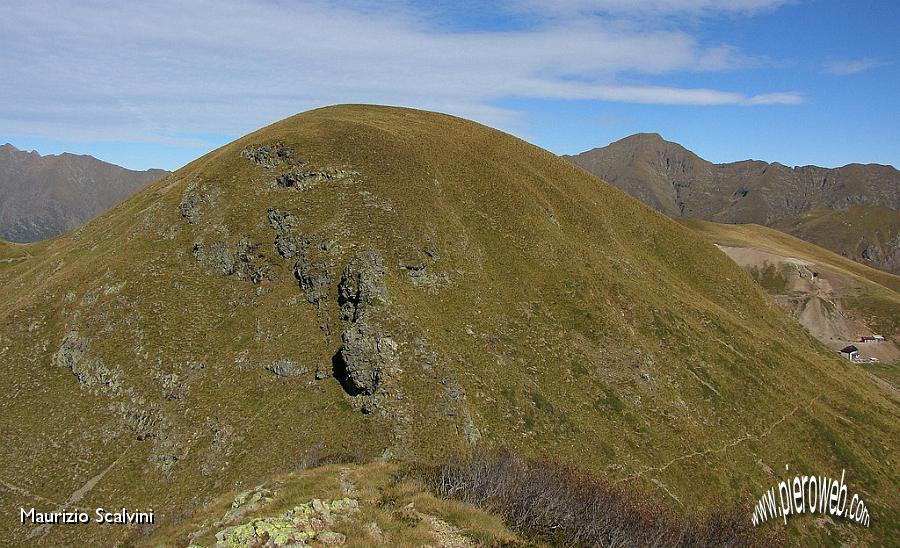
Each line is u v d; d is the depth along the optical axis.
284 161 86.75
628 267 97.06
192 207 83.38
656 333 83.12
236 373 63.84
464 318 70.56
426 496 26.56
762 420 76.38
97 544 49.31
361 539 21.48
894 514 69.50
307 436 54.50
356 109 116.19
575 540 26.05
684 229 122.50
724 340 89.44
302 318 67.50
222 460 55.00
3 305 84.06
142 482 55.06
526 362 69.19
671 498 58.44
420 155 92.25
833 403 86.31
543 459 50.44
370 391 56.78
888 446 80.69
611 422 65.69
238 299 72.88
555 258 86.88
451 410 56.28
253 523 22.39
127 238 83.44
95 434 60.09
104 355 66.12
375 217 77.31
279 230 77.50
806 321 181.75
